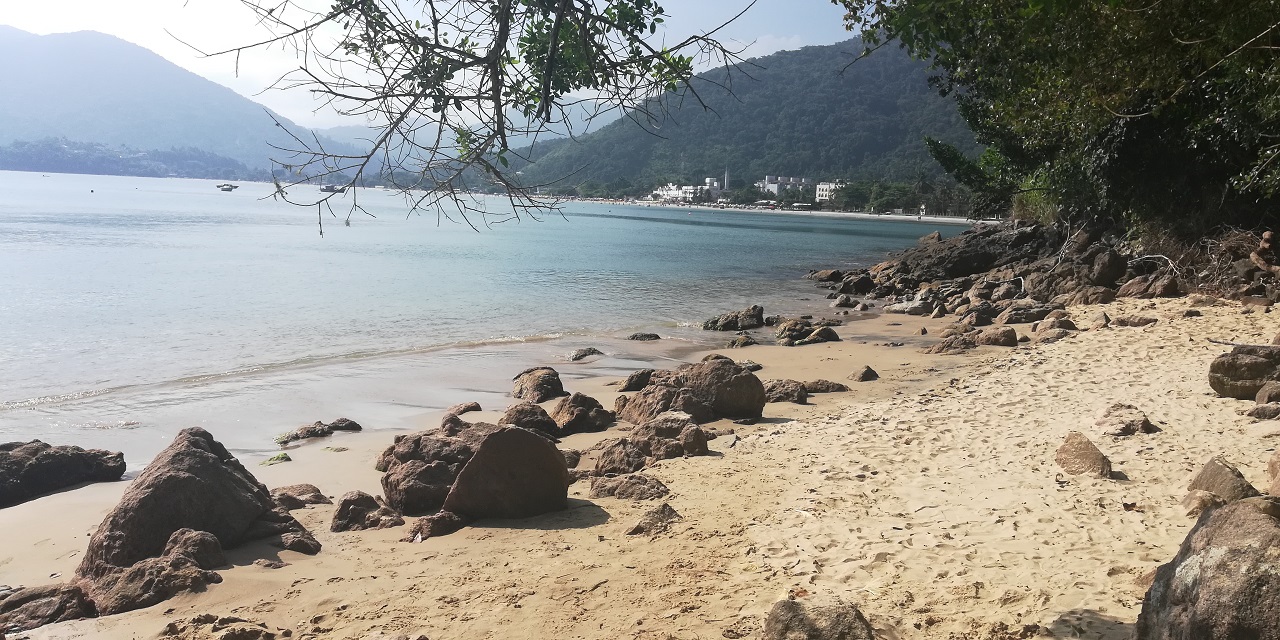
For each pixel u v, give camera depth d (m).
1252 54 12.14
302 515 9.76
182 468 8.70
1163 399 13.57
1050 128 16.95
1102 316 23.78
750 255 68.62
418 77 3.93
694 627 6.16
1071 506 8.55
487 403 16.52
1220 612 3.77
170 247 55.56
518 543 8.51
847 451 11.52
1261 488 8.58
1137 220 34.97
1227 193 30.55
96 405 15.70
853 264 60.41
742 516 8.91
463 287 38.78
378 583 7.56
